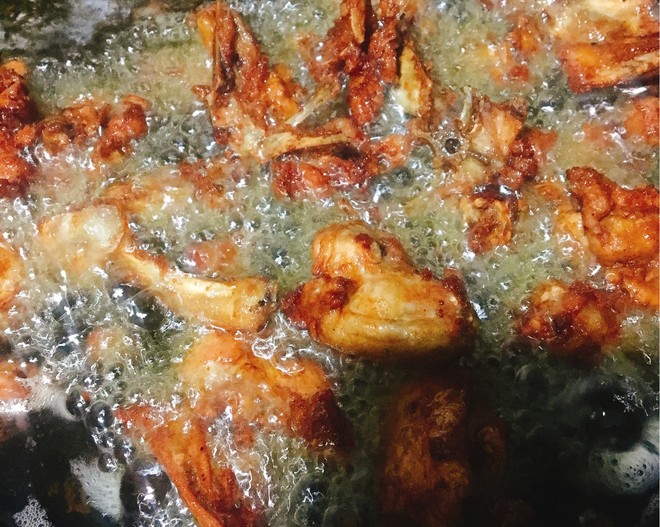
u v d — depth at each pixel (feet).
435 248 0.75
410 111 0.77
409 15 0.78
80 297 0.74
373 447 0.68
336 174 0.75
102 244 0.71
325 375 0.70
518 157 0.75
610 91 0.79
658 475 0.65
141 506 0.66
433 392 0.64
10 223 0.76
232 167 0.77
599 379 0.69
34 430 0.69
